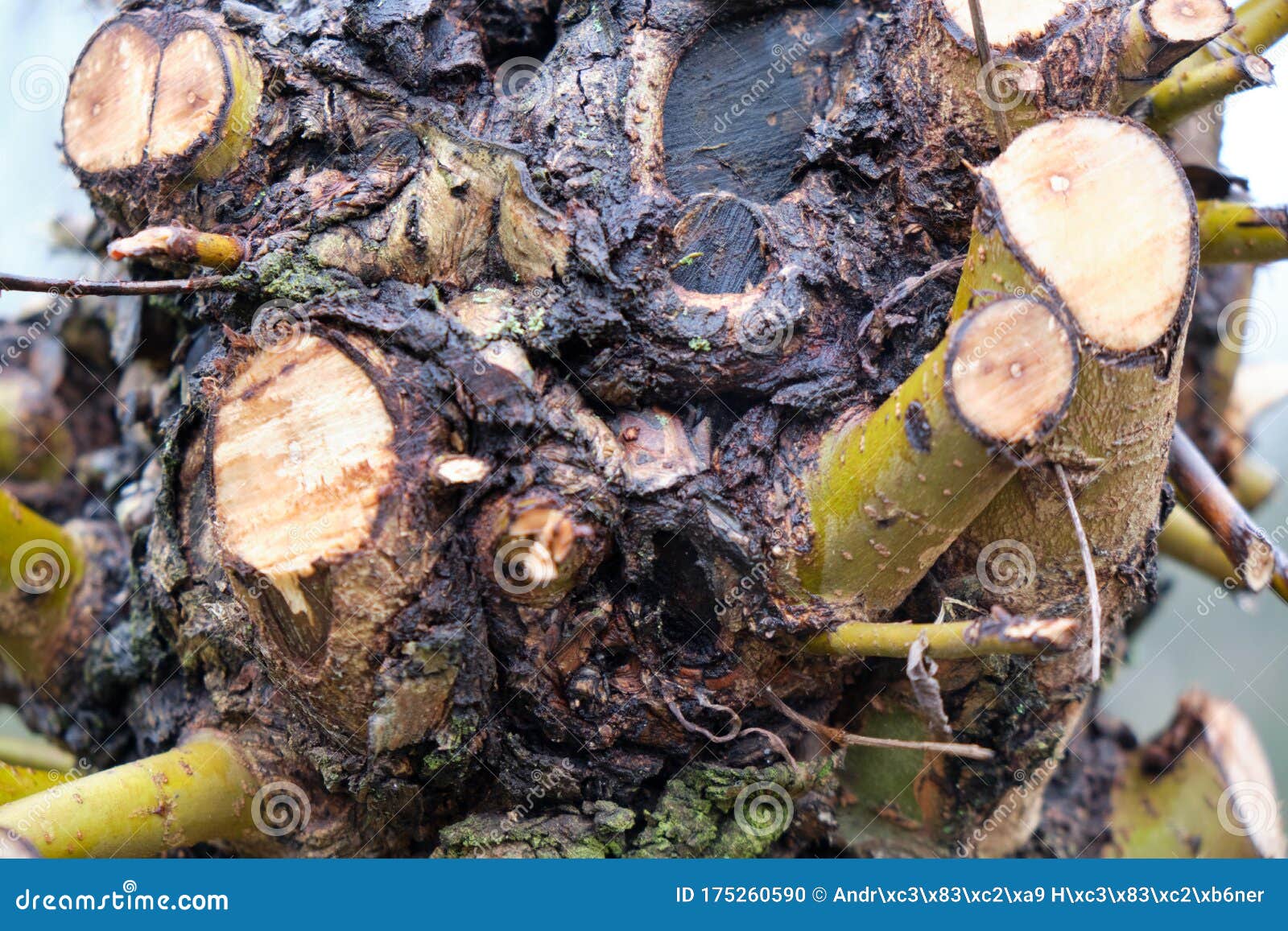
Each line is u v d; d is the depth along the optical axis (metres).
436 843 1.20
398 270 1.17
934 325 1.17
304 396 1.15
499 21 1.21
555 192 1.17
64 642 1.25
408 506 1.14
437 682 1.15
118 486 1.29
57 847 1.15
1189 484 1.22
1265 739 1.57
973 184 1.17
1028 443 1.13
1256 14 1.22
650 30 1.19
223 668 1.20
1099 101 1.17
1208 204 1.25
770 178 1.19
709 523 1.16
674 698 1.17
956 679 1.19
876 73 1.18
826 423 1.17
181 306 1.24
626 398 1.17
